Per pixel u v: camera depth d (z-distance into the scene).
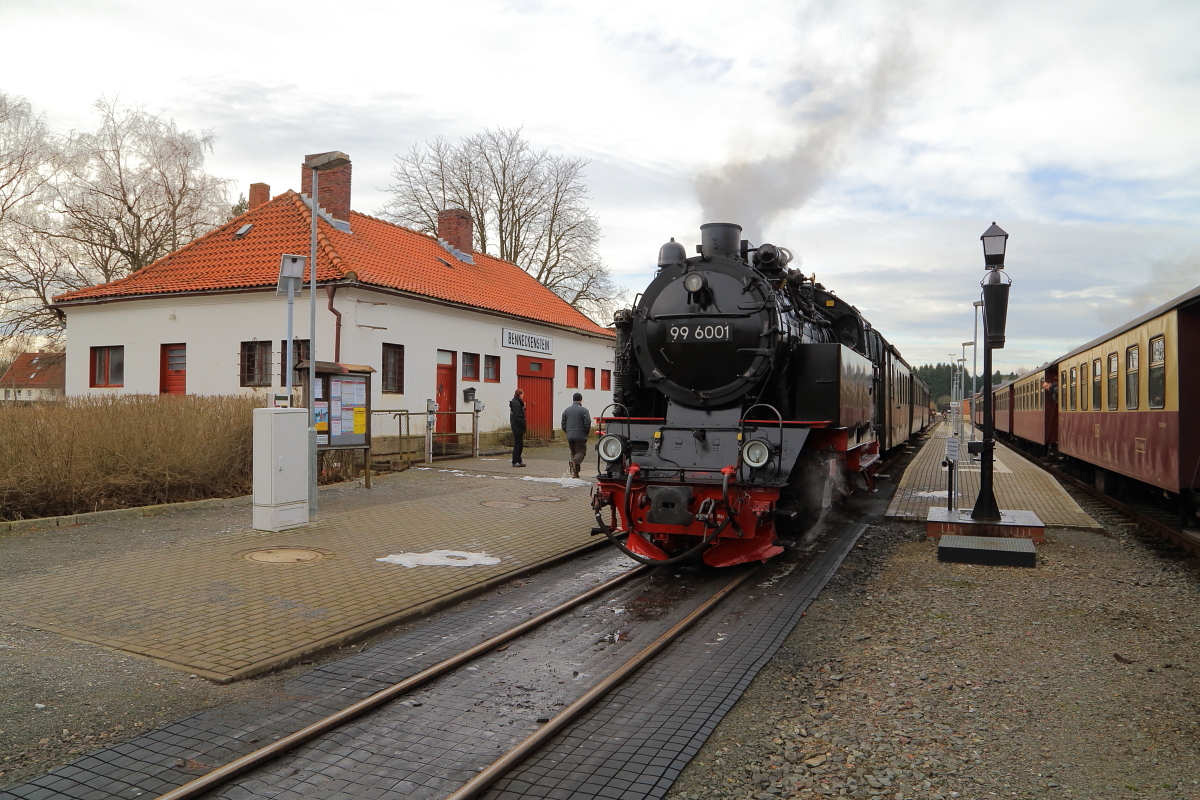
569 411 15.05
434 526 9.71
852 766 3.74
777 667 5.13
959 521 9.57
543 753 3.89
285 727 4.15
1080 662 5.13
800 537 9.12
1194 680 4.81
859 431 10.73
